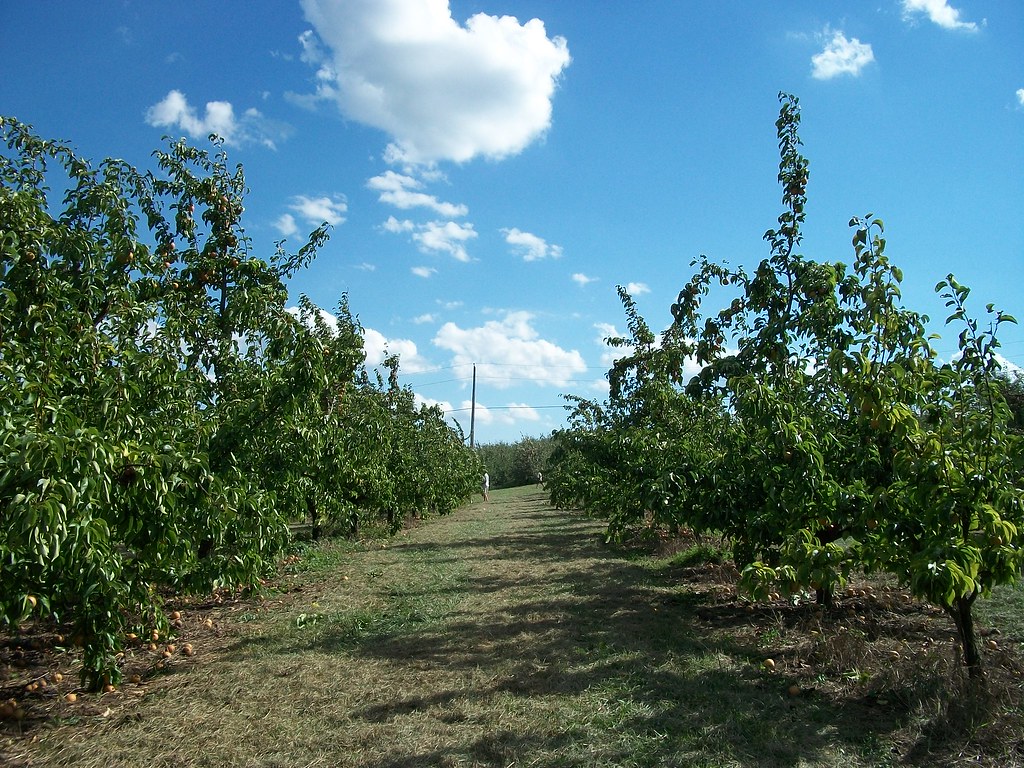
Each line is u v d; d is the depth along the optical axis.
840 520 4.95
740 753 3.82
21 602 4.25
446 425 27.30
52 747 4.13
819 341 7.32
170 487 4.57
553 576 10.13
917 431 4.26
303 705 4.77
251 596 8.10
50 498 3.49
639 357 14.75
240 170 10.13
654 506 6.96
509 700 4.74
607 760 3.78
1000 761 3.54
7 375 4.20
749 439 6.52
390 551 14.02
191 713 4.64
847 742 3.89
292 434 7.98
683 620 6.90
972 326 4.91
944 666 4.48
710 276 9.98
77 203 7.19
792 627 6.32
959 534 4.05
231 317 8.99
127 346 5.66
